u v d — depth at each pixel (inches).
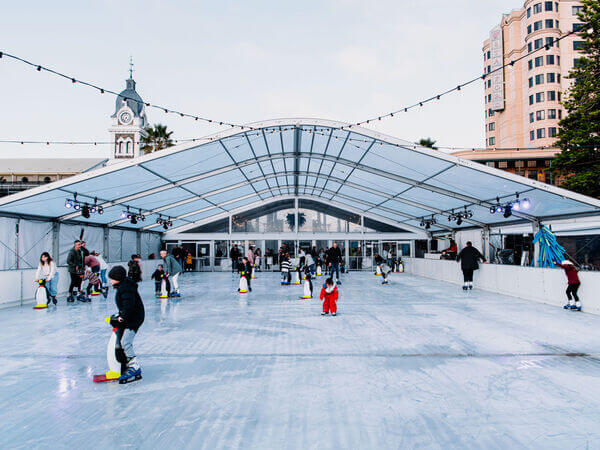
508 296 486.9
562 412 145.9
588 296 359.3
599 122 944.3
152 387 172.2
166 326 302.5
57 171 1781.5
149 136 1656.0
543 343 246.2
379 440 124.7
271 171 834.8
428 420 139.1
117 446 121.4
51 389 170.6
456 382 177.3
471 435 128.1
